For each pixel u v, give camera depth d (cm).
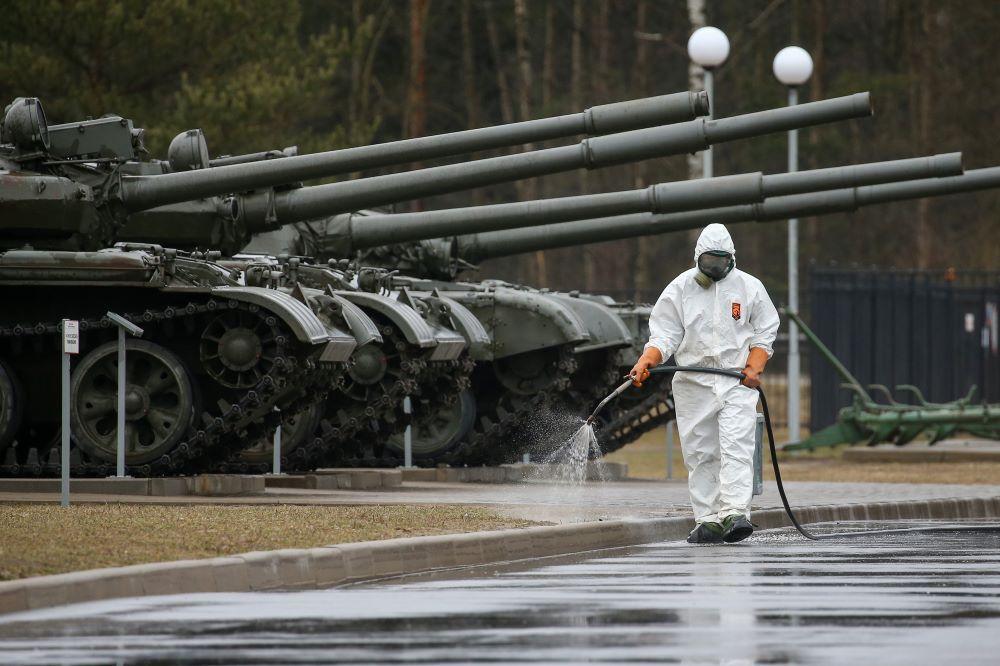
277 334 4259
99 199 4503
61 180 4419
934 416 6869
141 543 2667
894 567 2791
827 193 5800
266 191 4881
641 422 6675
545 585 2522
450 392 5372
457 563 2905
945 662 1739
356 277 5241
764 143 13862
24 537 2673
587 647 1853
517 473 5669
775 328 3288
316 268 5056
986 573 2677
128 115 8200
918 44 13725
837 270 7806
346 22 13525
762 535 3569
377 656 1794
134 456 4294
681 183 5078
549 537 3142
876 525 3912
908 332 7969
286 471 5022
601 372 6244
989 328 8200
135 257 4191
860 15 14812
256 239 5422
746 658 1770
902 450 6812
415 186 4641
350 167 4431
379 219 5462
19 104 4441
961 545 3275
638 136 4494
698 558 2995
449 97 14325
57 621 2092
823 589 2436
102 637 1955
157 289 4338
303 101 8631
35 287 4388
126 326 4144
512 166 4528
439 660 1769
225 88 8375
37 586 2230
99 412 4319
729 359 3269
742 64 14725
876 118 14012
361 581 2625
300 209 4853
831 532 3675
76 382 4309
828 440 7000
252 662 1761
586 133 4422
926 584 2505
